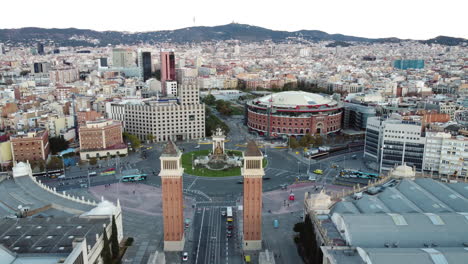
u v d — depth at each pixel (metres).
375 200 190.25
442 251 135.12
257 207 181.00
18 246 148.75
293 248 186.25
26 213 193.88
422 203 186.12
